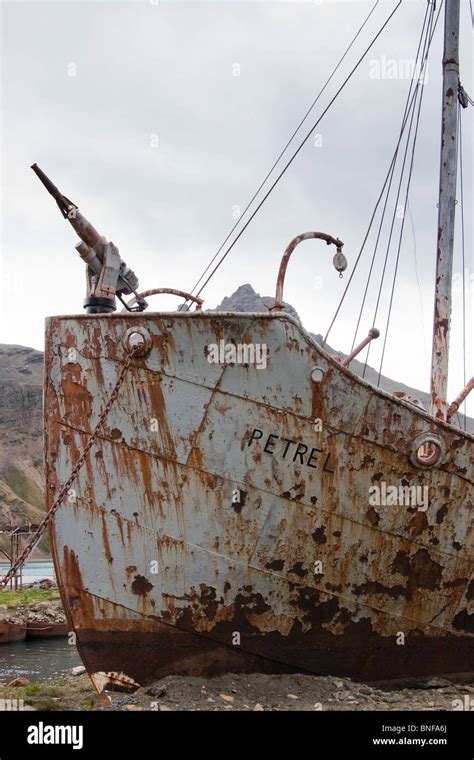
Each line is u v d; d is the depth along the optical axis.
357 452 7.03
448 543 7.60
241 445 6.76
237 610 6.89
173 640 6.85
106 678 6.92
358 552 7.17
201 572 6.78
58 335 6.92
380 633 7.44
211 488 6.75
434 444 7.25
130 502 6.76
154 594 6.77
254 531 6.83
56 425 6.92
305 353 6.79
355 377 6.91
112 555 6.79
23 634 19.86
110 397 6.75
